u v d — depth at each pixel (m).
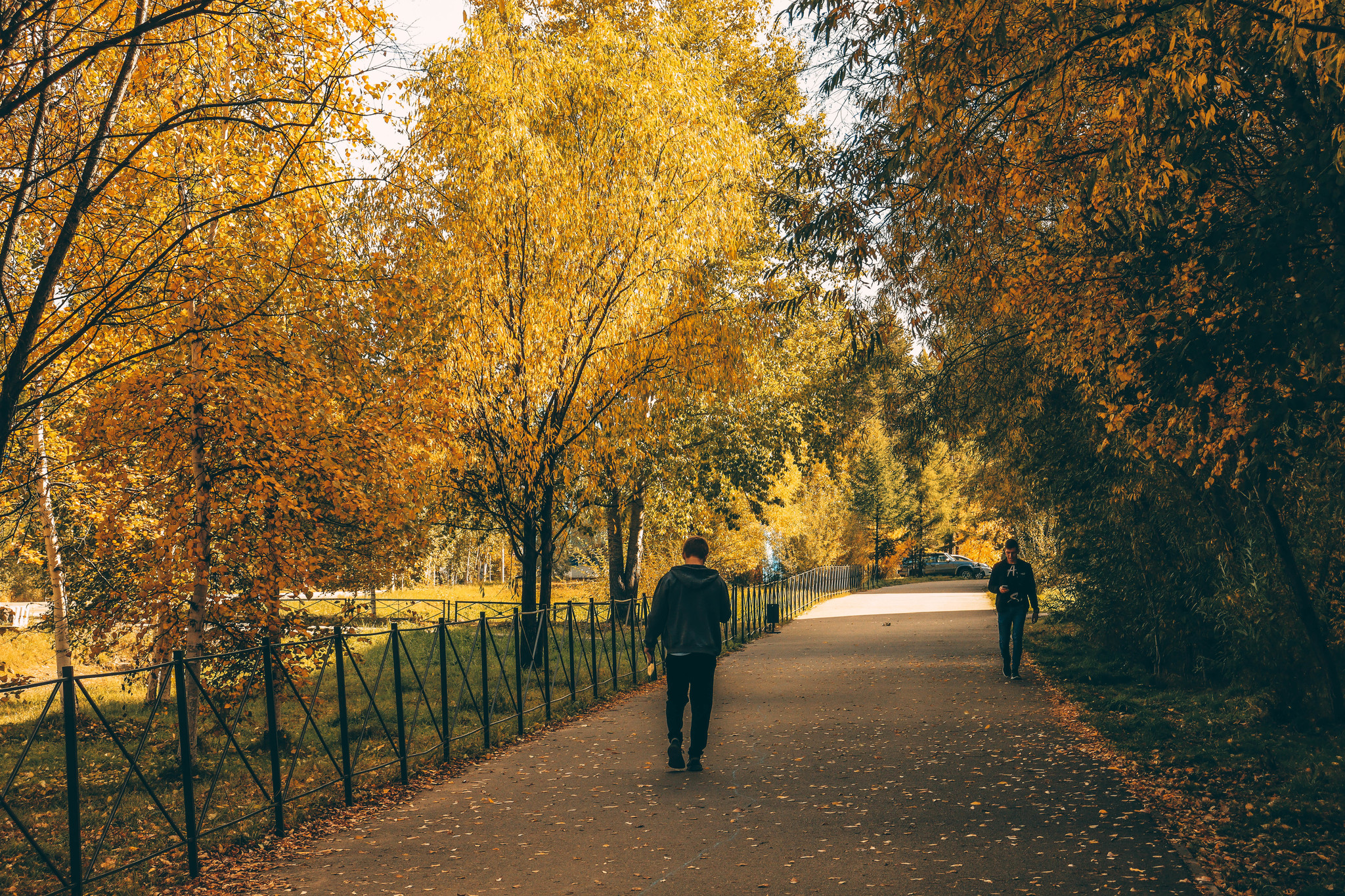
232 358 9.50
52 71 7.73
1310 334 5.03
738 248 17.11
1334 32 4.90
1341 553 9.09
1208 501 10.16
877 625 25.53
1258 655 9.58
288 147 9.17
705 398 17.48
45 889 6.03
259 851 6.53
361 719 13.14
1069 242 8.80
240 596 10.42
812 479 44.34
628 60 16.28
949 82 7.16
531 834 6.58
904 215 8.69
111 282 7.94
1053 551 23.41
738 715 11.49
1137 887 5.03
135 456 10.12
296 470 9.97
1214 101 6.04
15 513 11.51
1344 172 4.64
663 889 5.31
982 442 17.75
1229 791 7.05
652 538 33.31
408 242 11.38
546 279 15.48
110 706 14.70
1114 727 9.71
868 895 5.07
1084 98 7.26
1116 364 6.62
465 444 15.46
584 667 17.16
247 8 8.38
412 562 14.04
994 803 6.96
